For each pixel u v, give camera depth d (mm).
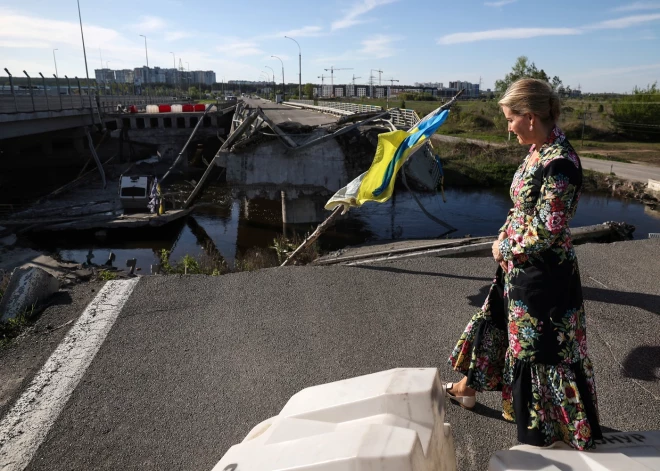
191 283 5266
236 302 4809
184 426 3045
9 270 15133
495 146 43469
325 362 3713
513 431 2850
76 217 21812
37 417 3158
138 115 42875
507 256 2201
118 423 3088
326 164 21703
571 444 2133
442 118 6023
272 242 20125
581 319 2223
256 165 21516
